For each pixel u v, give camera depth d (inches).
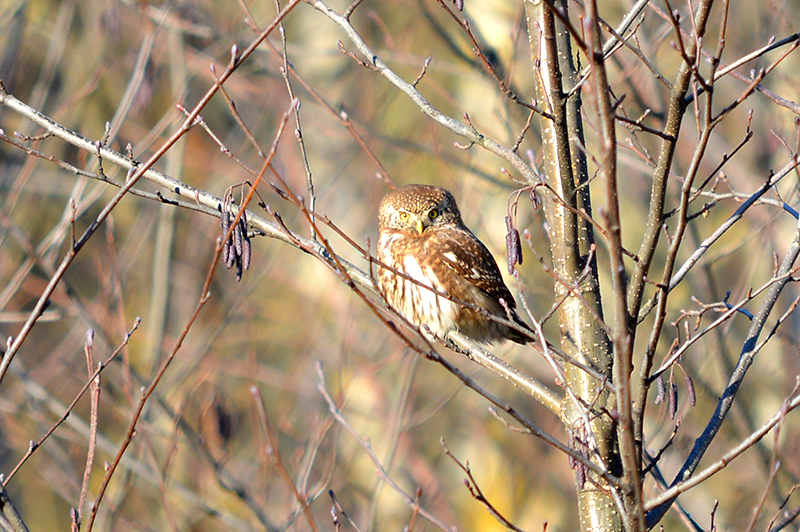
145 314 687.1
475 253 373.7
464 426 693.3
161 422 543.5
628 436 180.5
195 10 638.5
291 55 711.7
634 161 445.1
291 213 698.8
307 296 679.7
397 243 382.3
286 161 693.3
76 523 211.3
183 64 599.8
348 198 685.9
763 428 191.3
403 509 634.2
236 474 573.3
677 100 193.9
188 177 699.4
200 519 547.8
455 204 399.9
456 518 668.1
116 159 291.1
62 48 594.9
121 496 500.4
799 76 539.5
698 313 225.5
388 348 626.2
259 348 693.3
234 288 676.1
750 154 573.9
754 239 535.5
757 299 554.3
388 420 561.0
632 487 202.4
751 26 590.2
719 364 482.0
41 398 515.5
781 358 554.3
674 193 452.4
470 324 371.9
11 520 224.5
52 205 699.4
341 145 690.2
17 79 673.0
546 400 285.4
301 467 495.2
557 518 675.4
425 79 566.3
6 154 642.8
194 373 604.7
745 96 182.2
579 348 265.4
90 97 684.7
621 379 177.6
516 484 677.9
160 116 689.0
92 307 593.3
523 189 221.3
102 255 596.4
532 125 570.3
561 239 270.4
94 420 220.5
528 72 591.2
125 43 660.7
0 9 621.0
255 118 732.7
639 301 205.6
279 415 630.5
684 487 199.0
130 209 696.4
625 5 501.4
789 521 261.9
